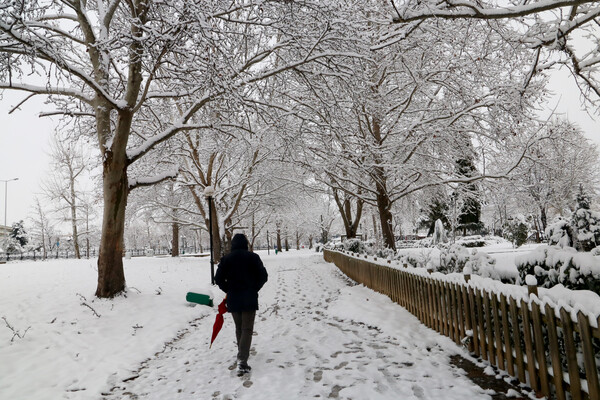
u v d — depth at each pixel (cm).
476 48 1054
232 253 484
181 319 763
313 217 5672
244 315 457
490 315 398
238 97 796
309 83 951
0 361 499
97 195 2067
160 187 2350
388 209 1572
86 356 538
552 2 477
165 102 1170
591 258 343
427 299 579
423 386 361
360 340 541
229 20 801
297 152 1356
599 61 651
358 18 875
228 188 2181
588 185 2705
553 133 1077
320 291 1073
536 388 321
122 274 870
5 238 5525
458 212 2061
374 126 1534
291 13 776
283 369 445
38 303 780
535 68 698
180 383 431
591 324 252
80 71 717
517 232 2331
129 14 856
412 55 1248
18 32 683
